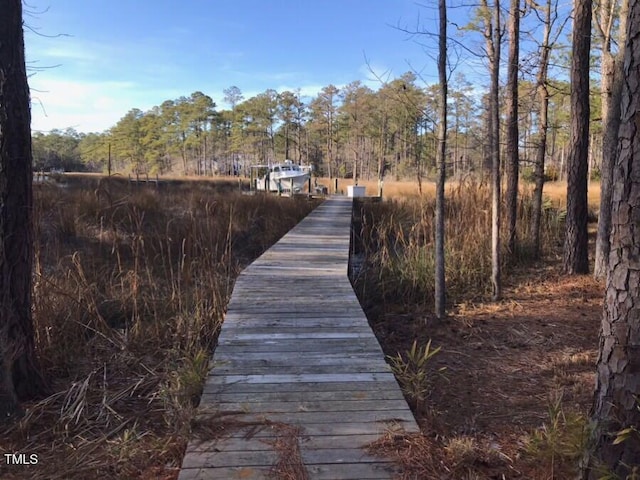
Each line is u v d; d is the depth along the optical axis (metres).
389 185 30.41
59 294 4.42
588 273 6.97
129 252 7.96
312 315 4.41
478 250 6.95
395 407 2.67
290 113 57.34
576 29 6.53
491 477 2.15
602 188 6.52
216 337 4.45
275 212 14.27
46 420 2.78
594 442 1.93
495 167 5.65
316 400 2.75
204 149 67.69
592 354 4.03
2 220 2.77
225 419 2.51
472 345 4.40
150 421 2.83
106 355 3.93
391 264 6.85
